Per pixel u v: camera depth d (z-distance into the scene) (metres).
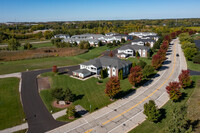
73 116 33.00
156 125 29.84
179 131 23.52
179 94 36.69
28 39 162.38
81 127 29.75
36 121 31.53
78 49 100.94
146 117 32.50
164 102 38.47
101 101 39.16
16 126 30.00
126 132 28.30
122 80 51.97
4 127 29.62
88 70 56.50
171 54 87.25
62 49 102.94
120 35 137.88
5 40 143.75
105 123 30.89
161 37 122.88
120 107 36.56
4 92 43.41
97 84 48.81
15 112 34.41
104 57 61.47
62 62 74.25
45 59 80.19
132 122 31.14
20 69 63.75
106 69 54.44
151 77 54.34
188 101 38.28
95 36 138.62
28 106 36.81
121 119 32.12
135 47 84.00
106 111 35.03
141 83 49.50
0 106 36.56
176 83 36.59
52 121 31.55
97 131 28.62
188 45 88.56
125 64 56.81
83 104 37.81
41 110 35.31
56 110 35.38
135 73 44.72
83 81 51.16
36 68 65.06
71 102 38.66
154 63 58.56
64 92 37.69
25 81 51.31
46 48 106.00
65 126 30.06
